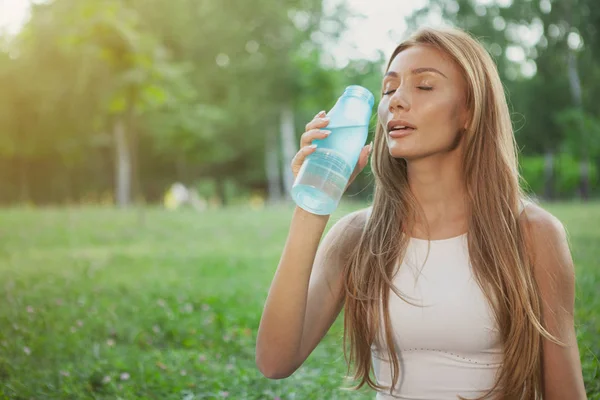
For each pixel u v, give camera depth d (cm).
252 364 471
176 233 1467
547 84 2992
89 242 1314
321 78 2973
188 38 3306
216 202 3678
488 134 199
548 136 3027
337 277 214
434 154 199
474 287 194
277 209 2372
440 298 194
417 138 195
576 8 2894
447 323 193
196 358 472
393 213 205
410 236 203
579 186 3806
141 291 733
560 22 2939
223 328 568
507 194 199
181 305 653
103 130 3356
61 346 498
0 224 1598
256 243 1281
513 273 194
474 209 198
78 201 4384
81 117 3081
